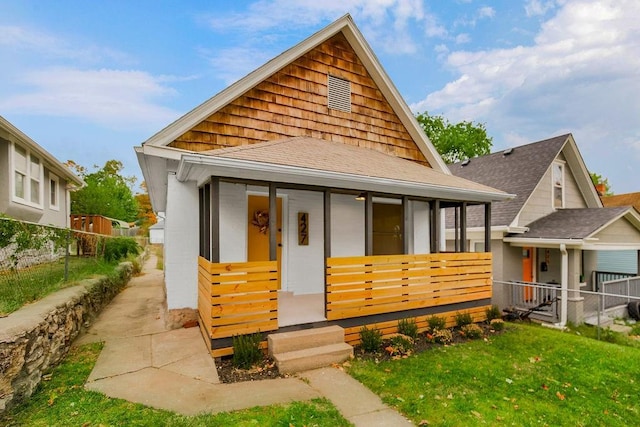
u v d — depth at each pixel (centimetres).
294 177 496
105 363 428
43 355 378
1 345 301
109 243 1085
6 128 807
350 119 824
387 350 511
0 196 875
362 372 434
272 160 472
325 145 704
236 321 458
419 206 877
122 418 305
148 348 482
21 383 327
